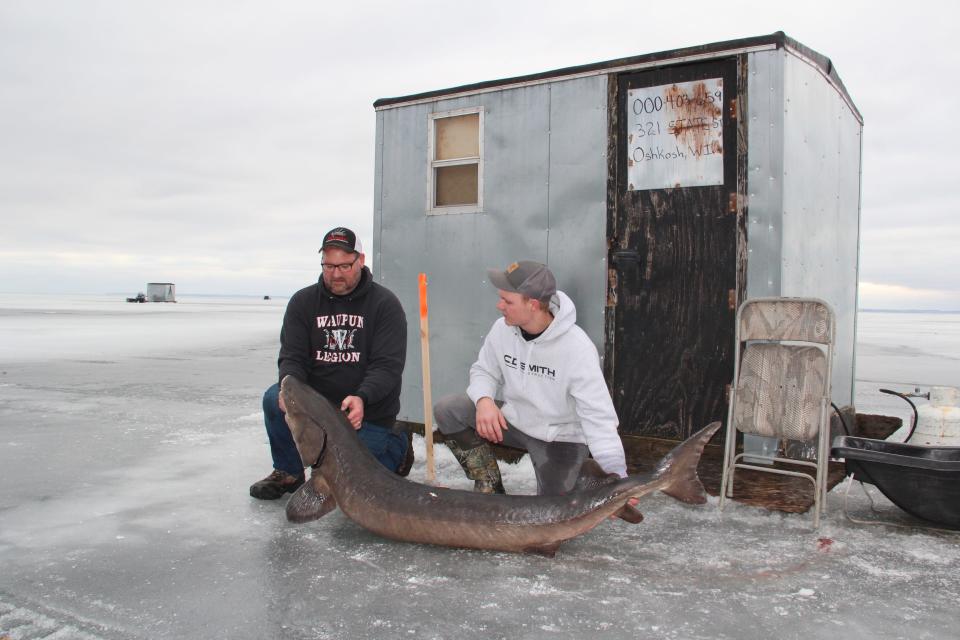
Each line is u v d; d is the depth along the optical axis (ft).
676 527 13.00
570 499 11.14
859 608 9.70
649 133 17.49
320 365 14.92
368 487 12.18
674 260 17.16
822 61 17.93
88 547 12.07
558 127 18.72
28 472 17.07
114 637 8.94
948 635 8.95
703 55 16.63
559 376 13.10
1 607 9.78
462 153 20.62
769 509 13.87
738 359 14.56
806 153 17.22
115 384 33.99
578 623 9.29
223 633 9.05
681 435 17.15
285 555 11.68
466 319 20.31
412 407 21.20
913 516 12.85
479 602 9.90
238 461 18.17
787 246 16.17
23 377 36.78
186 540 12.39
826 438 13.51
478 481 14.44
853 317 21.47
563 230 18.67
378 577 10.77
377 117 22.02
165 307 225.76
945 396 15.98
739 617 9.44
